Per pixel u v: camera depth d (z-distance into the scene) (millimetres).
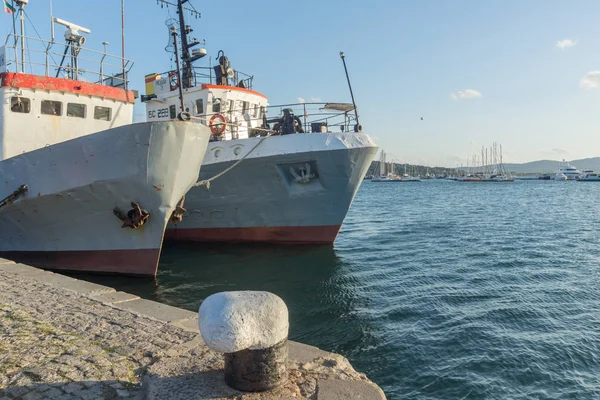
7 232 11414
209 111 14789
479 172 161500
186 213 14305
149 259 10438
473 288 10766
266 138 12859
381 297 10039
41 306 5574
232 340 2979
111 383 3484
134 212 9805
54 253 11094
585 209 36562
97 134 9430
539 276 12117
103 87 12336
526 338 7559
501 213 32875
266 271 12211
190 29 16297
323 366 3760
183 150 9398
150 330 4688
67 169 9828
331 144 12648
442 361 6730
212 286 10719
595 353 6992
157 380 3441
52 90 11367
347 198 13703
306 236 14297
